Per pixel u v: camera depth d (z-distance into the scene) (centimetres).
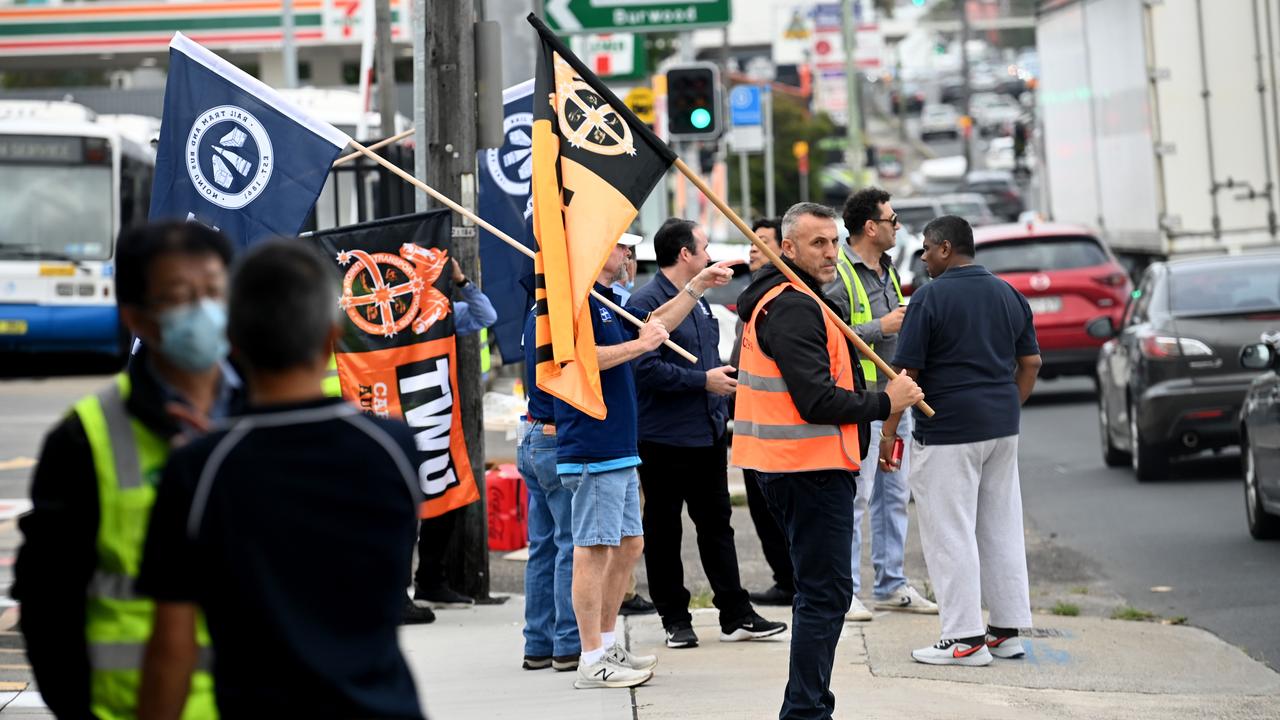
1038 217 6066
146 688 668
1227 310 2853
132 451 720
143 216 5550
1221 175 4531
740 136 5784
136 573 725
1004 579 1623
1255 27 4516
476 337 1970
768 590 1920
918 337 1570
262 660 620
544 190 1422
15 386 4819
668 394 1669
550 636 1595
